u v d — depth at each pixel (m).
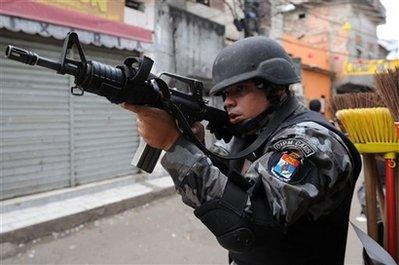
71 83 5.21
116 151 6.05
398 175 1.36
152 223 4.65
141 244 3.97
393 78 1.29
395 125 1.28
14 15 4.19
